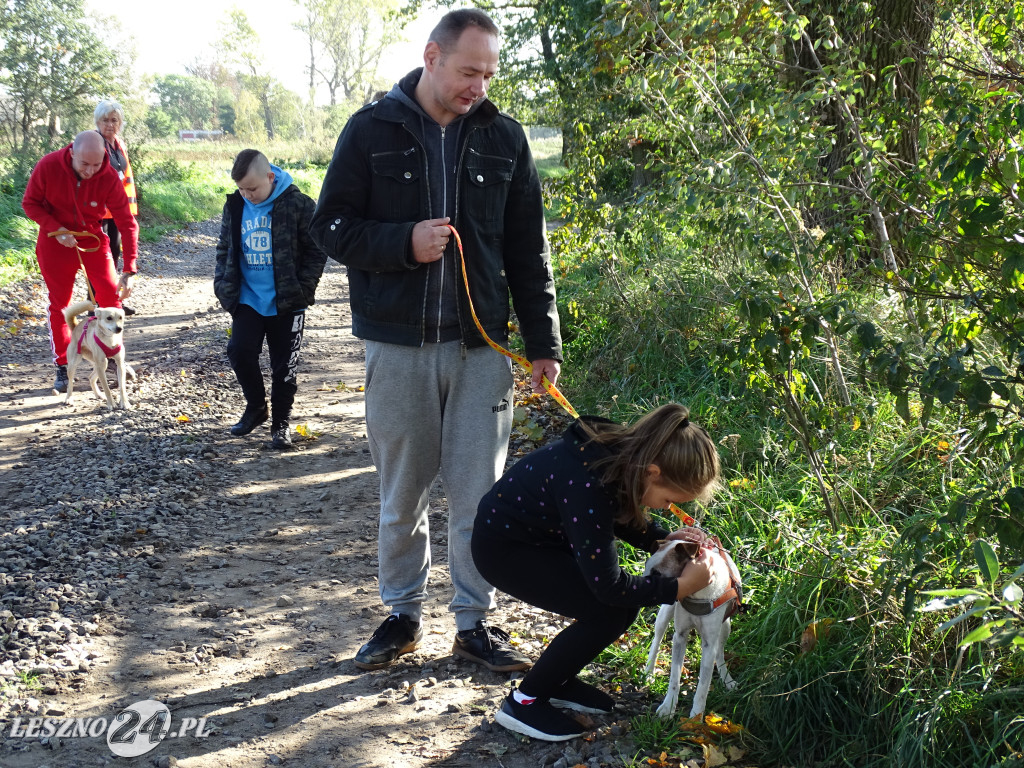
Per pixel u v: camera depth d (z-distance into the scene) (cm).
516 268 324
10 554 402
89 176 670
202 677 317
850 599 300
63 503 462
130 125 2792
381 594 333
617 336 626
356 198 297
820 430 343
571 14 1111
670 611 286
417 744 276
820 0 510
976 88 390
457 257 299
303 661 328
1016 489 235
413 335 298
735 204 396
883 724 267
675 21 417
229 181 2795
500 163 303
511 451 547
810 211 464
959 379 242
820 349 466
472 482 315
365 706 297
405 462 313
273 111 7800
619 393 566
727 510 388
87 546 415
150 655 330
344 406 677
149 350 862
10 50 2144
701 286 597
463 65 277
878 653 279
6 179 1623
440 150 295
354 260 293
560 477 264
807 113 488
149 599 375
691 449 250
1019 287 248
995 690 257
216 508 482
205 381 727
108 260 700
